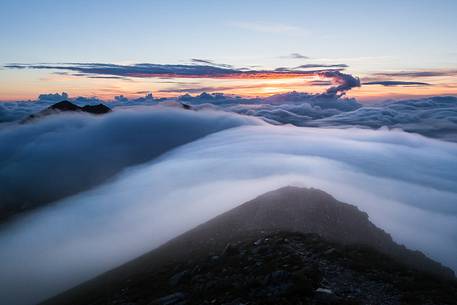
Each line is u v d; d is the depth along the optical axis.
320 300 25.03
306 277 27.69
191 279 36.59
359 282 28.75
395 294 27.05
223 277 33.81
